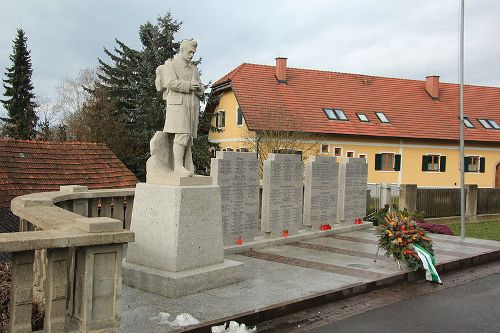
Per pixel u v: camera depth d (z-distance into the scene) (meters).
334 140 31.94
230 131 33.25
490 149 36.91
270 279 8.29
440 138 34.31
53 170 16.27
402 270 9.28
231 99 33.16
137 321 5.93
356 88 35.88
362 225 14.72
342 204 14.40
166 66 7.83
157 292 7.09
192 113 7.89
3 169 15.01
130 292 7.14
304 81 34.59
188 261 7.39
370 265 9.64
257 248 11.20
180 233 7.26
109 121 29.95
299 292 7.52
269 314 6.67
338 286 7.97
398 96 36.84
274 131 27.75
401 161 34.03
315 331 6.38
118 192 10.11
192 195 7.45
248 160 11.23
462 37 14.05
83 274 4.48
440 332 6.54
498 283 9.48
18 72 39.94
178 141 7.76
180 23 28.56
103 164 17.91
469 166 36.53
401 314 7.26
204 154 27.27
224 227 10.73
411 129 34.16
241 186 11.08
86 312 4.44
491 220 21.69
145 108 27.00
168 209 7.33
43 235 4.18
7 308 4.61
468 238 13.87
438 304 7.87
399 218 9.80
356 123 32.75
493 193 22.02
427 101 37.41
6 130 39.09
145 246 7.62
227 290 7.46
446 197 20.39
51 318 4.34
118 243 4.55
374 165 33.28
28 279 4.19
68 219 4.96
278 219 12.05
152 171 7.88
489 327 6.80
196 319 6.06
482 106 38.88
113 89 30.97
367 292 8.31
